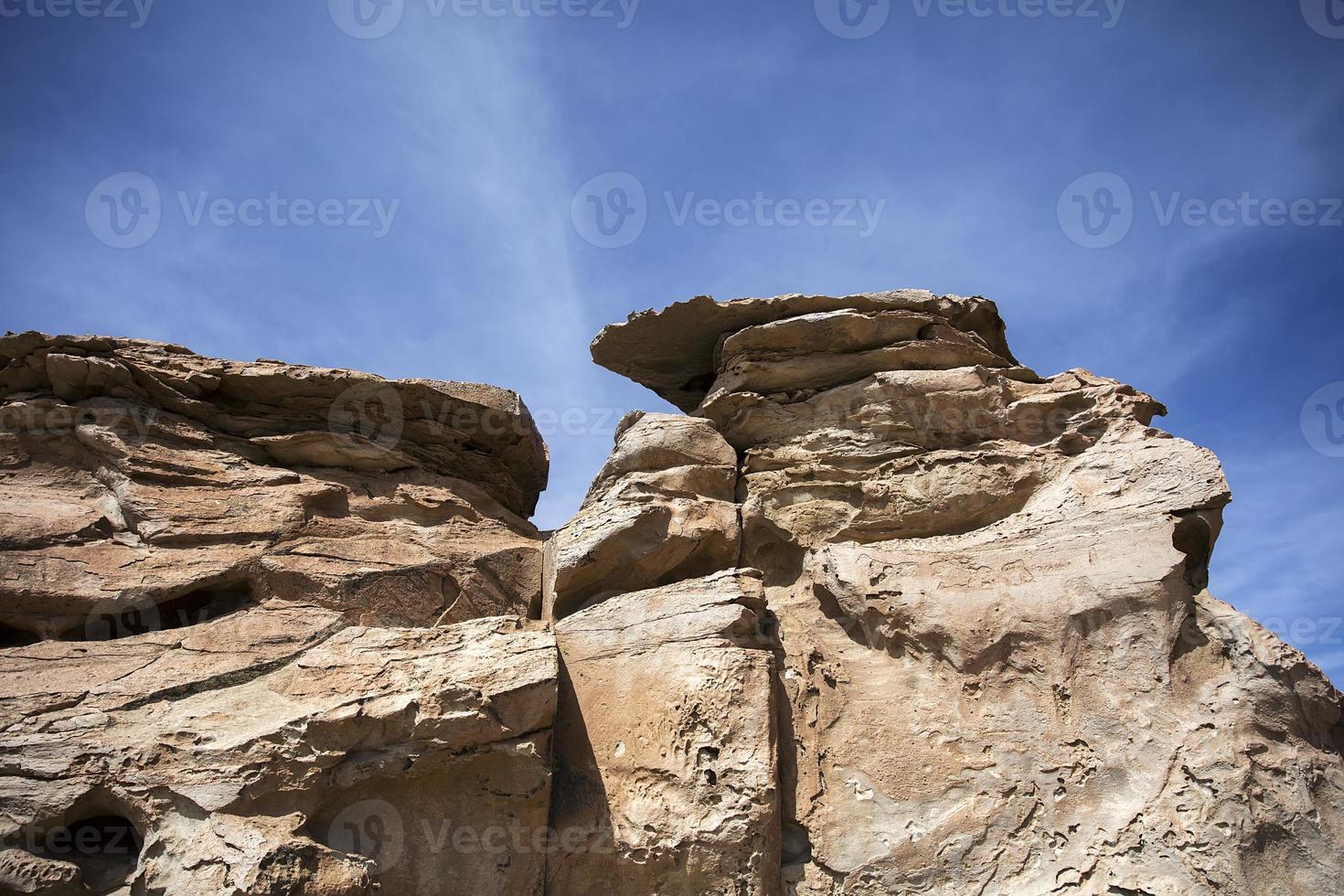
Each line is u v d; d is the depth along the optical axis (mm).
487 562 14672
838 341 15508
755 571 13328
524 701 11391
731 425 15695
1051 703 12000
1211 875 10406
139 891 9742
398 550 14164
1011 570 13016
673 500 14484
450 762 11055
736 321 16203
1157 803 10953
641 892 11242
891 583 13234
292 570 13250
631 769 11914
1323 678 11422
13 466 13539
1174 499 12867
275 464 14883
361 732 10859
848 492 14609
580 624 13297
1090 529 13016
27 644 12516
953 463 14344
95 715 10898
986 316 16469
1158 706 11516
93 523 12992
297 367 15008
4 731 10570
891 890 11234
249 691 11562
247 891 9406
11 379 14125
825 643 13312
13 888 9438
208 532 13250
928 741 12125
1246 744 11000
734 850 11102
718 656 12297
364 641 12141
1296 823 10578
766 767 11477
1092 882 10828
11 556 12344
